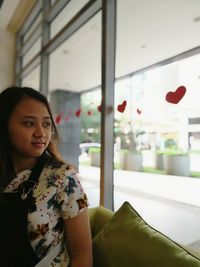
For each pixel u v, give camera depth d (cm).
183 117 212
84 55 342
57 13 336
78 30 286
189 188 246
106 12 204
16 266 80
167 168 265
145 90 212
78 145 344
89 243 85
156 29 262
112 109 205
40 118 89
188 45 240
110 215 125
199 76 173
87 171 296
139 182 292
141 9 246
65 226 84
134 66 257
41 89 371
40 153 88
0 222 80
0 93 94
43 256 80
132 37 270
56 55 369
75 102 369
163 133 241
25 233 78
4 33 491
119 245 94
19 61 491
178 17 244
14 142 87
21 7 403
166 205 251
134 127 230
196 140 213
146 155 279
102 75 204
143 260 84
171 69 195
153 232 93
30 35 418
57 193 82
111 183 209
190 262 77
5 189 85
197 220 225
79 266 82
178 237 196
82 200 84
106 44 203
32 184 83
